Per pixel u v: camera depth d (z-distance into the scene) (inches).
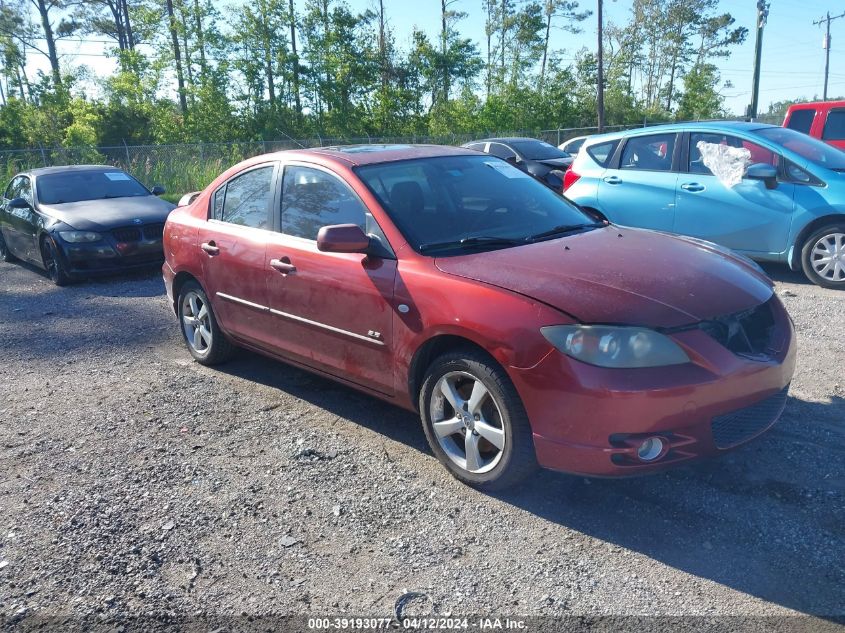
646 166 333.7
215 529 137.3
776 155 301.4
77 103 1333.7
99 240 370.3
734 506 136.3
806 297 281.6
